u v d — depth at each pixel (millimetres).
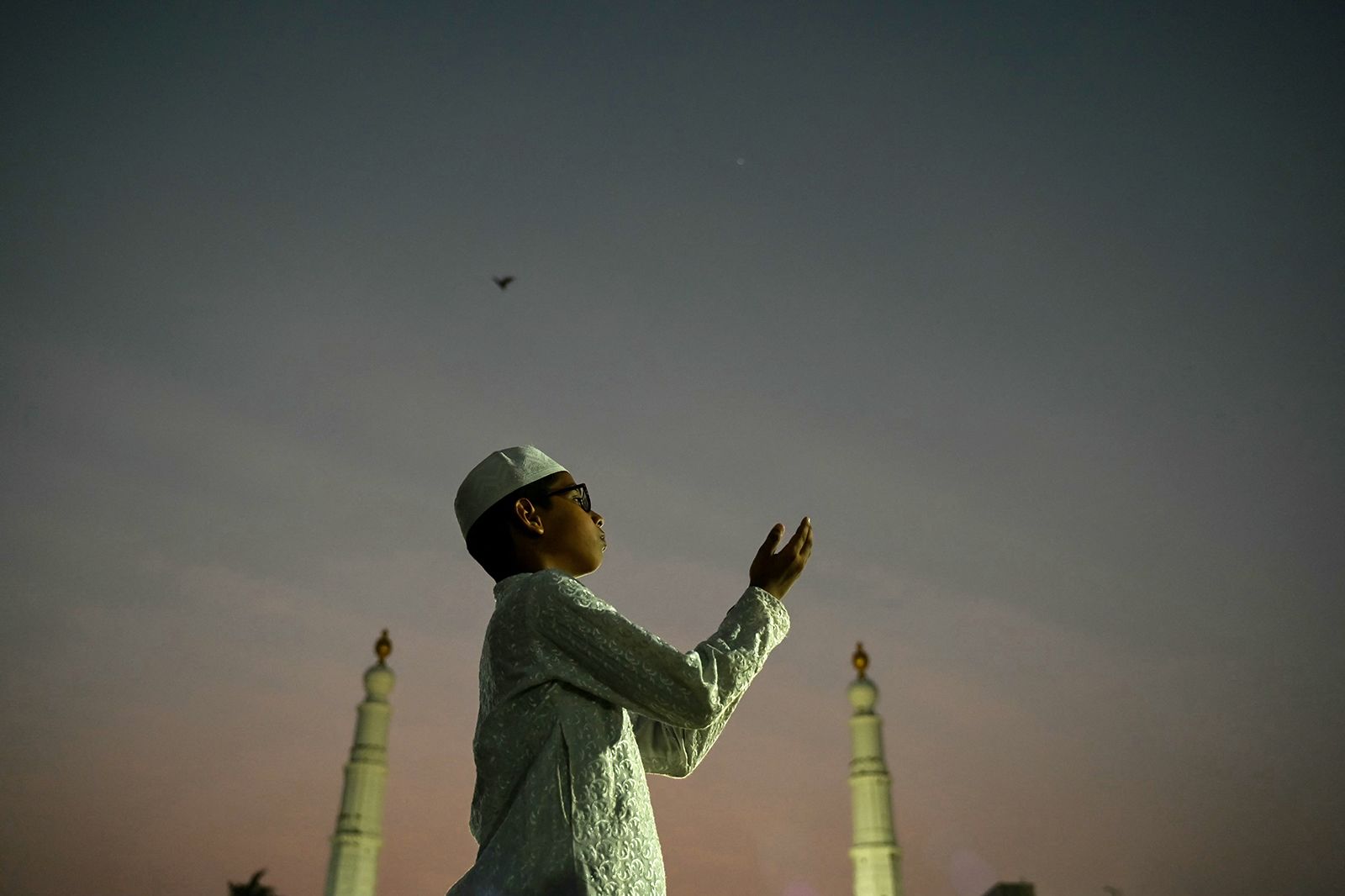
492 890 1942
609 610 2201
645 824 2088
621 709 2199
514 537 2508
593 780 2049
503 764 2121
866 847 35094
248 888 27969
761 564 2443
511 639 2246
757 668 2260
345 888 33969
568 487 2596
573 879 1924
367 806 35688
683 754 2459
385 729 37250
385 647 38719
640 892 1994
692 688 2105
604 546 2615
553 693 2137
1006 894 24703
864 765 36844
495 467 2561
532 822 1993
